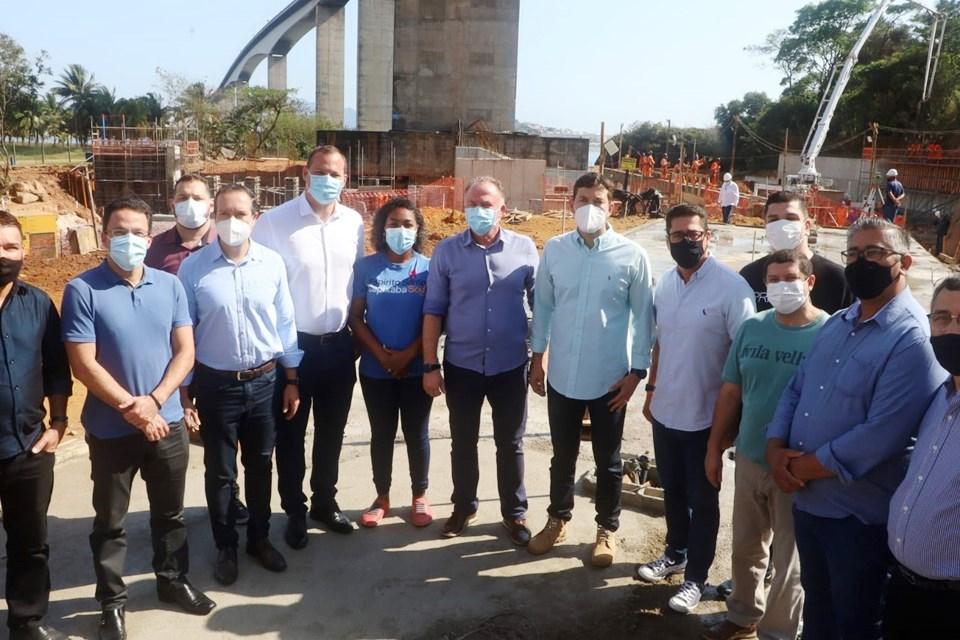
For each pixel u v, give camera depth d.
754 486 3.65
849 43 61.50
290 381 4.47
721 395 3.80
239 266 4.14
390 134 39.00
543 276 4.53
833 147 51.53
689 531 4.24
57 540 4.70
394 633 3.90
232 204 4.00
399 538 4.82
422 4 42.81
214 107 56.81
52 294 13.71
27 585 3.62
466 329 4.61
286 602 4.14
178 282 3.88
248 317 4.14
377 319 4.74
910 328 2.94
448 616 4.05
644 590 4.30
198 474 5.62
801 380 3.38
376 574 4.43
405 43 43.34
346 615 4.04
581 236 4.39
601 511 4.58
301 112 66.81
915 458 2.74
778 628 3.74
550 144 39.94
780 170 53.44
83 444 5.94
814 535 3.22
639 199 28.56
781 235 4.12
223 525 4.32
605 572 4.48
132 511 5.07
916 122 50.31
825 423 3.12
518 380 4.72
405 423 4.91
